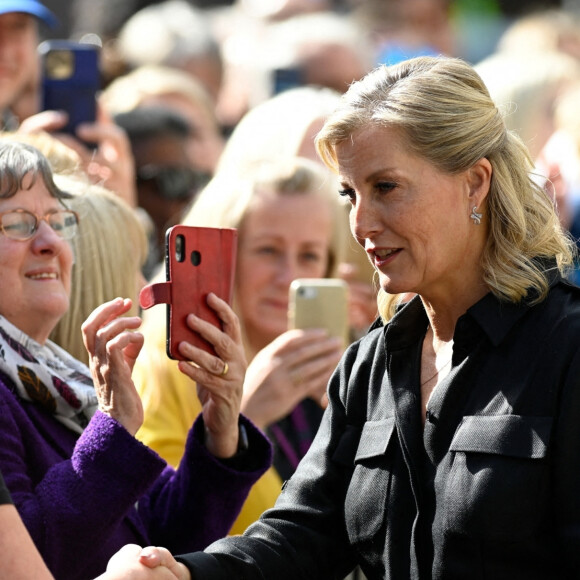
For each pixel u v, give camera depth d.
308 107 14.10
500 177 7.79
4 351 8.91
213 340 8.86
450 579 7.46
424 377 8.08
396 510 7.88
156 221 15.81
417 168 7.60
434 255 7.70
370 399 8.30
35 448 8.76
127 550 8.11
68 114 13.77
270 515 8.57
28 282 9.08
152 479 8.44
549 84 18.05
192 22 21.16
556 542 7.36
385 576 7.93
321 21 19.95
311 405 12.03
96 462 8.38
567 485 7.27
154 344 11.24
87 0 23.30
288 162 12.45
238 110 21.08
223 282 9.01
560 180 16.77
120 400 8.58
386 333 8.16
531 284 7.71
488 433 7.43
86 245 10.41
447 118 7.60
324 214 12.27
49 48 13.79
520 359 7.59
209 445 9.52
